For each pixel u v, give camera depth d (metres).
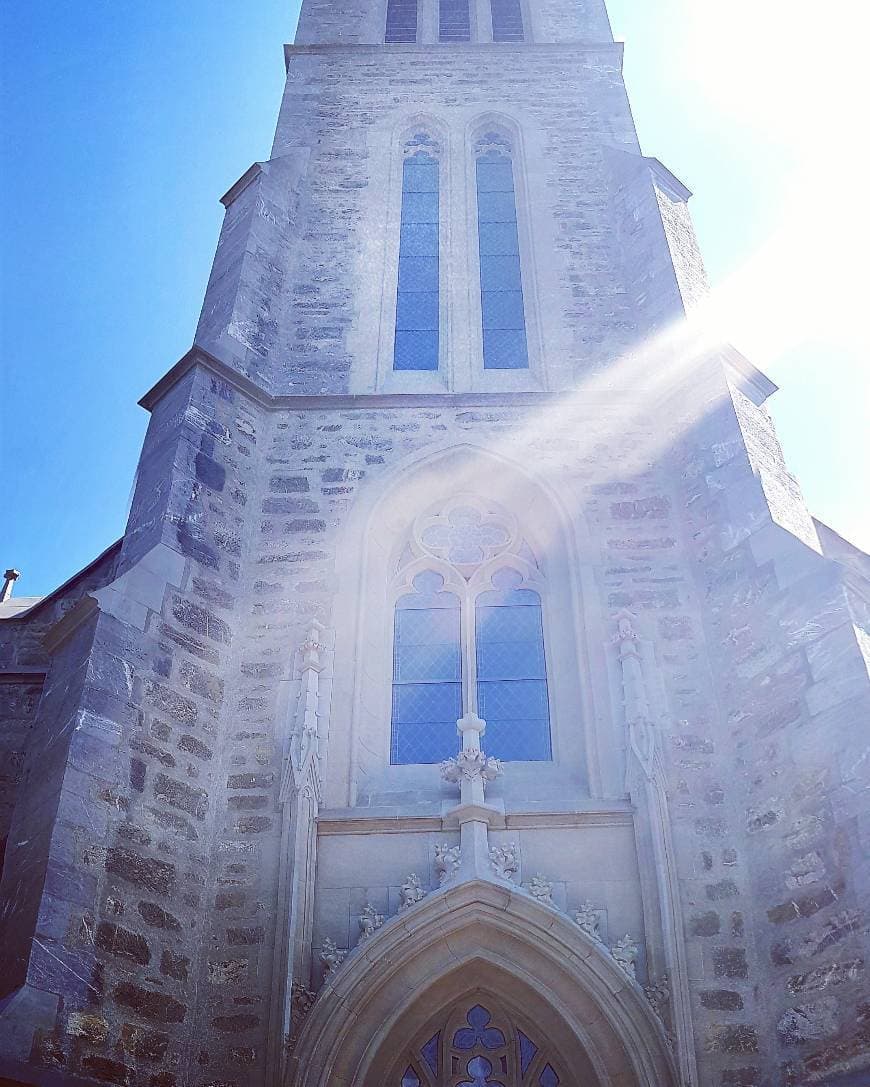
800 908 11.57
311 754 13.24
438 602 16.09
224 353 17.77
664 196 21.31
